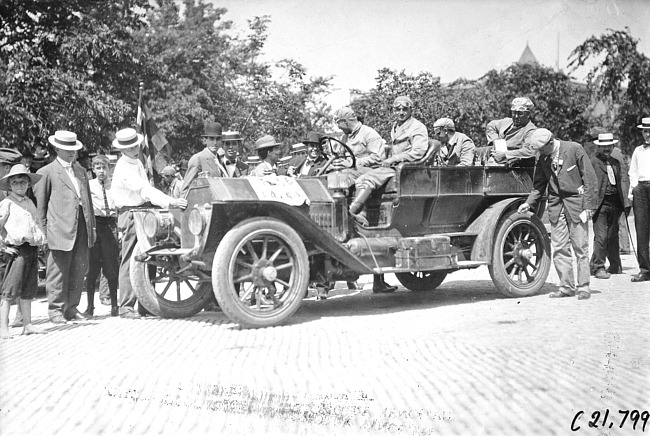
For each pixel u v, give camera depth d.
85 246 7.84
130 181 7.78
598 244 10.02
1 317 6.77
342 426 3.66
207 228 6.66
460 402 3.98
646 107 13.67
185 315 7.75
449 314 7.06
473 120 12.17
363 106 11.60
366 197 7.61
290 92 13.30
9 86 14.93
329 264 7.52
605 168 10.02
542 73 13.09
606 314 6.82
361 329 6.35
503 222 8.19
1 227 6.82
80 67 16.02
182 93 15.50
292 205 7.03
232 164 9.55
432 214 8.06
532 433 3.53
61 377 4.84
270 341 5.89
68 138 7.77
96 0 16.08
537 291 8.39
